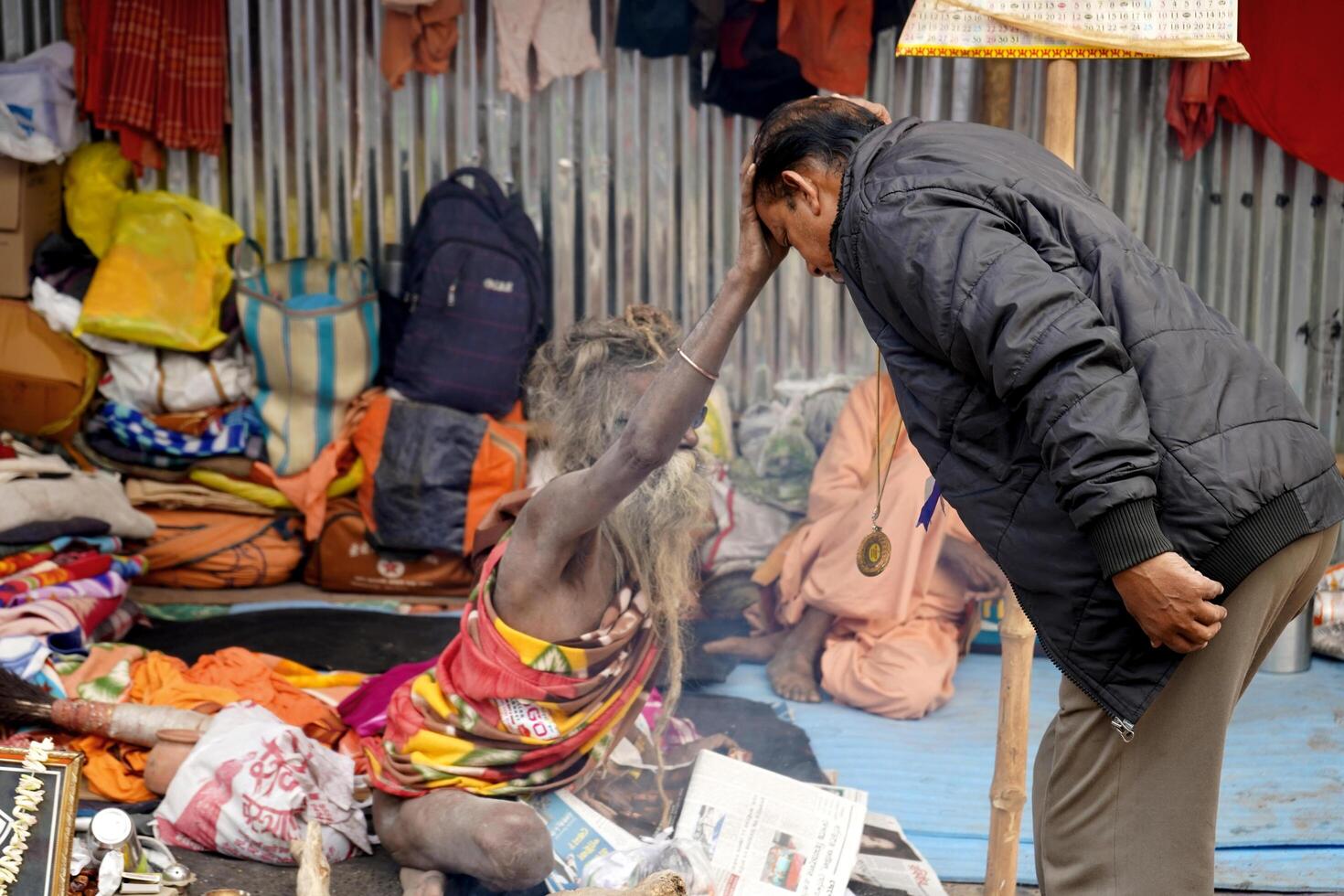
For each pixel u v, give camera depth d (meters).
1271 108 5.09
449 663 2.75
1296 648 4.37
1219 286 5.39
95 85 5.33
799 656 4.18
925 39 2.46
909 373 2.03
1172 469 1.87
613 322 2.76
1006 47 2.45
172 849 2.90
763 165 2.19
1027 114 5.41
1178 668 1.99
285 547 5.27
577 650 2.64
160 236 5.40
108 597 4.19
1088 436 1.75
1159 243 5.40
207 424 5.32
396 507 5.11
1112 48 2.41
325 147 5.64
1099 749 2.10
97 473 4.82
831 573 4.11
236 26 5.55
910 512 4.01
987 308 1.81
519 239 5.38
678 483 2.71
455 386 5.23
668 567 2.78
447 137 5.61
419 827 2.61
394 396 5.28
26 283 5.38
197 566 5.16
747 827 2.67
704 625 4.56
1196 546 1.88
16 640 3.53
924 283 1.88
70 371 5.30
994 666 4.43
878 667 3.96
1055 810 2.19
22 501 4.21
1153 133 5.34
